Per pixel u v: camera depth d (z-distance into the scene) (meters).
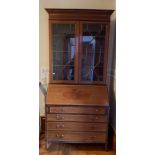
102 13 2.44
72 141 2.41
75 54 2.54
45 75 2.86
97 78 2.59
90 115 2.37
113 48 2.71
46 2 2.75
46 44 2.83
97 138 2.41
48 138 2.42
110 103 2.74
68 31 2.53
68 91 2.47
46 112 2.37
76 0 2.77
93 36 2.54
